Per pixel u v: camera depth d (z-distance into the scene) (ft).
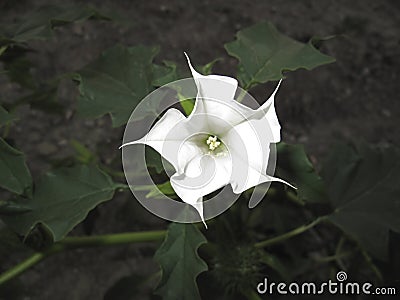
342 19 2.20
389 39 2.18
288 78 2.07
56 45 2.10
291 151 1.07
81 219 1.00
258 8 2.21
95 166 1.04
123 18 1.32
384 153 1.30
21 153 0.98
